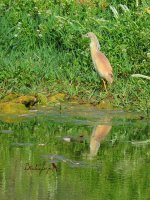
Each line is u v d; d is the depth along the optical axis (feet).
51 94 72.69
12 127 63.52
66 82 74.23
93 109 69.82
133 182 48.96
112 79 72.49
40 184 48.39
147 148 57.52
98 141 59.36
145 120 66.69
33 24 81.10
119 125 64.69
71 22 80.53
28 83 73.77
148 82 72.90
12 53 78.07
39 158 54.08
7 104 68.69
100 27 78.69
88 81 74.54
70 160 53.98
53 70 75.87
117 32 77.46
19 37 79.36
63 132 61.87
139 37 76.33
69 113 68.59
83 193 46.60
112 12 82.94
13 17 81.51
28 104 69.97
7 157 54.24
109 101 71.20
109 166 52.65
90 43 73.72
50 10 82.02
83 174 50.70
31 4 83.10
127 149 57.21
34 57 77.77
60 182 48.85
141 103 69.87
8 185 48.14
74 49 77.87
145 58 75.36
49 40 79.41
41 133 61.52
